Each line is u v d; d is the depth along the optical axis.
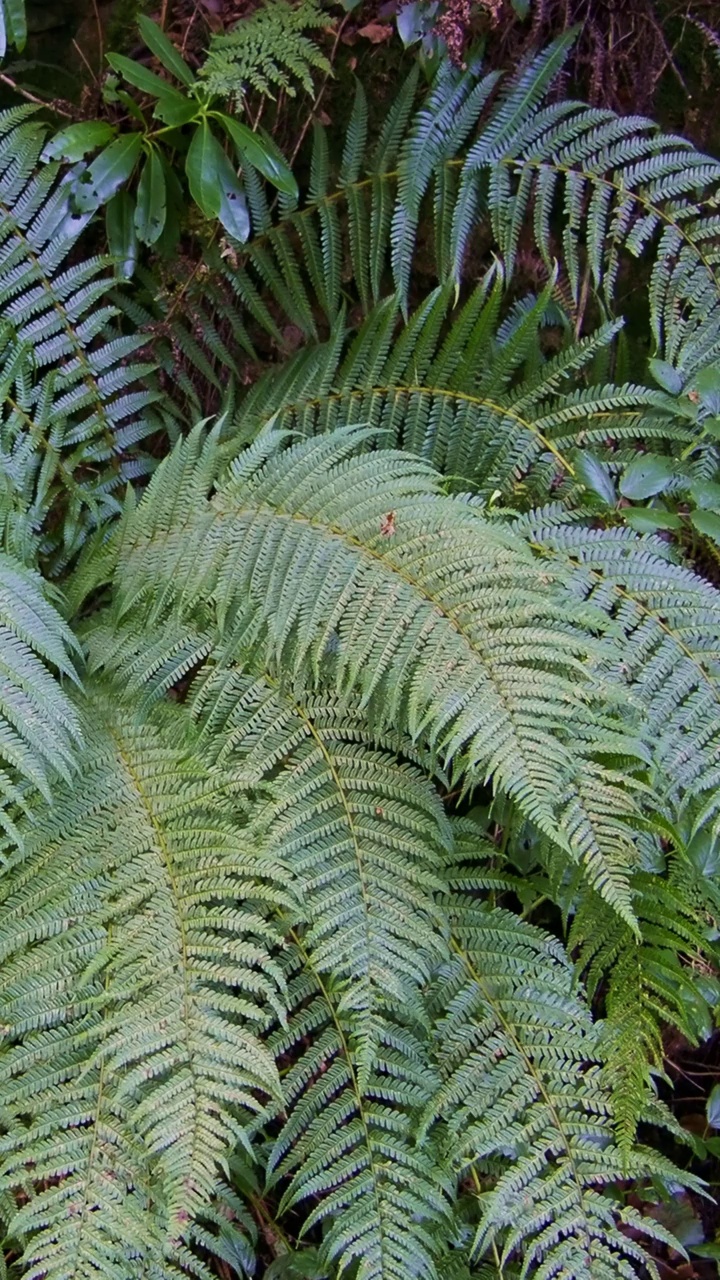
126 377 2.76
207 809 2.57
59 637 2.53
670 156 2.70
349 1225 2.54
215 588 2.55
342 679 2.51
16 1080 2.49
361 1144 2.57
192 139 2.67
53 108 2.77
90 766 2.57
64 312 2.73
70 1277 2.46
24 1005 2.50
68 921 2.51
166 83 2.67
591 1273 2.55
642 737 2.55
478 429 2.72
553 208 2.80
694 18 2.76
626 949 2.62
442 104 2.70
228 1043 2.48
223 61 2.66
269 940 2.60
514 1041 2.60
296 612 2.51
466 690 2.46
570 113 2.78
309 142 2.81
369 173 2.74
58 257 2.71
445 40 2.69
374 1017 2.53
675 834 2.59
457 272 2.71
